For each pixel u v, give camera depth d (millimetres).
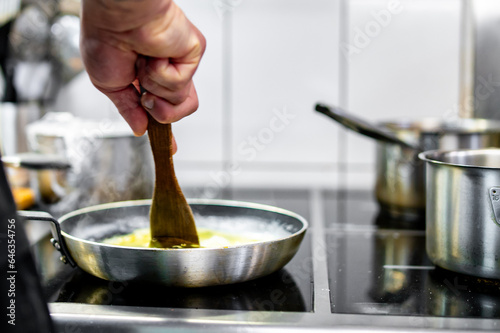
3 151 1563
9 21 1612
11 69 1634
